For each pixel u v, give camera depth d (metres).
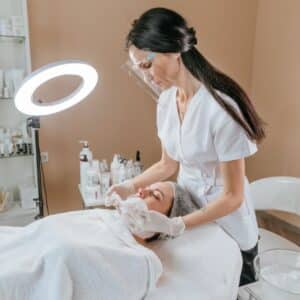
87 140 2.36
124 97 2.38
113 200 1.12
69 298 0.81
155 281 0.91
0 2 1.99
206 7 2.47
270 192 1.78
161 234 1.06
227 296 0.95
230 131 0.99
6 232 1.04
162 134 1.22
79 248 0.84
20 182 2.24
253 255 1.20
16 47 2.07
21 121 2.15
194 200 1.19
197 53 0.99
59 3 2.07
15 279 0.79
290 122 2.42
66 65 1.19
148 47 0.90
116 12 2.22
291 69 2.37
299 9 2.25
